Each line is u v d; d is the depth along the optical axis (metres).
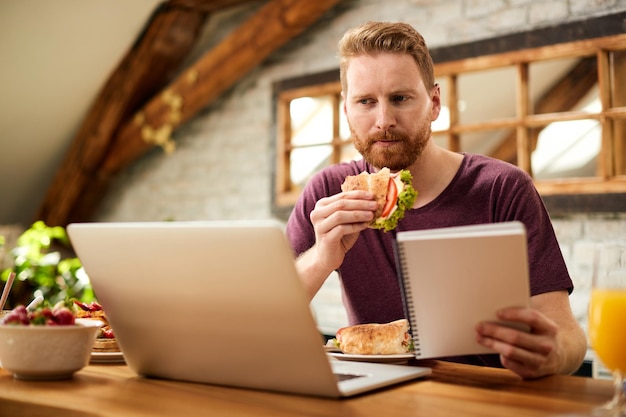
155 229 1.03
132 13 4.67
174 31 4.79
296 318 0.97
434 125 5.64
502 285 1.06
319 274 1.57
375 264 1.82
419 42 1.68
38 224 4.98
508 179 1.74
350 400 0.99
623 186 3.16
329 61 4.35
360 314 1.84
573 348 1.33
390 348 1.35
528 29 3.50
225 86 4.68
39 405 0.98
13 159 5.29
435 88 1.77
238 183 4.82
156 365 1.17
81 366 1.18
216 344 1.07
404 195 1.47
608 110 3.23
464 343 1.11
